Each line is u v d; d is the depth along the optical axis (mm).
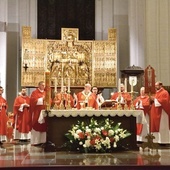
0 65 17281
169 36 14922
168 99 11492
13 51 19219
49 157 8523
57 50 17156
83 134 9430
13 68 19094
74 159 8133
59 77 16969
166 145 11859
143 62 18078
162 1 14977
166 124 11570
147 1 15234
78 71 17156
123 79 17078
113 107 10328
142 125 11945
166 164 7250
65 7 20469
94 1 20422
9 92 18906
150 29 15062
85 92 11391
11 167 6984
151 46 15000
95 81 17172
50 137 9789
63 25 20344
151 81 10500
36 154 9195
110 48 17312
